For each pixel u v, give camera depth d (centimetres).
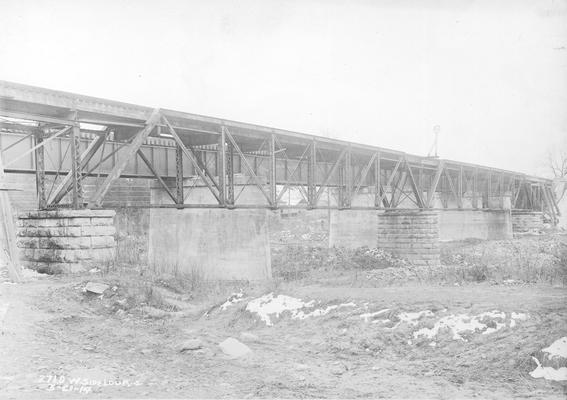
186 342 1185
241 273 2639
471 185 4953
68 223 1848
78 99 1867
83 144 2327
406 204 4316
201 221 2744
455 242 4700
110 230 1948
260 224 2634
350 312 1332
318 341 1224
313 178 2817
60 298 1495
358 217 4047
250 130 2520
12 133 2102
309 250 4009
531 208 5553
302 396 860
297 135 2727
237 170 2933
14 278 1623
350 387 905
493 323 1079
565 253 2409
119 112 2017
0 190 1653
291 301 1492
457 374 950
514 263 2119
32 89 1720
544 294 1300
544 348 945
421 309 1230
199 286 2069
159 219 2861
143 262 2575
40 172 2030
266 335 1331
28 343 1059
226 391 878
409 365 1023
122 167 2055
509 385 884
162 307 1658
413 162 3738
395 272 2427
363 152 3256
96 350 1077
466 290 1458
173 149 2722
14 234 1658
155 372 959
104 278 1731
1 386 801
